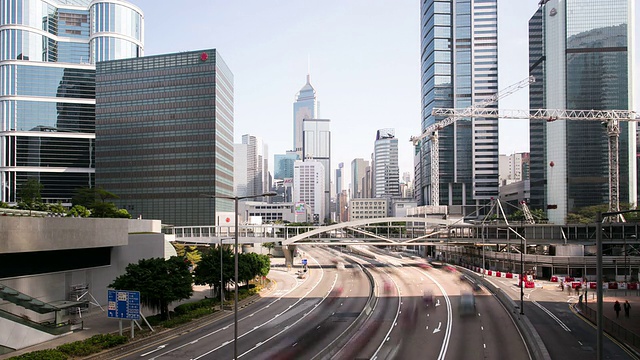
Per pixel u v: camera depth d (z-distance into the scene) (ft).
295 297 212.64
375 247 644.69
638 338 117.50
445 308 178.81
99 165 506.89
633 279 253.24
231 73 567.18
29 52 643.86
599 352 72.13
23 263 141.49
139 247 194.39
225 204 529.45
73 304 142.41
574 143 603.26
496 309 176.55
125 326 145.59
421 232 444.14
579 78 604.49
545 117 500.74
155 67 502.38
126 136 504.84
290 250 353.31
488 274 290.56
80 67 613.11
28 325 121.80
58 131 597.52
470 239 328.90
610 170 458.91
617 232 279.28
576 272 256.32
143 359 114.01
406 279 268.82
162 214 492.95
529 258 274.77
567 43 608.19
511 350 119.65
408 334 137.18
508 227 309.42
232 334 140.05
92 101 615.16
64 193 590.55
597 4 603.26
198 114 491.31
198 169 488.02
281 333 140.67
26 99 585.63
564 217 596.70
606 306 178.29
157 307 151.23
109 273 176.14
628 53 597.11
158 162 496.64
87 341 120.37
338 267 350.43
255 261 218.38
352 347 122.72
